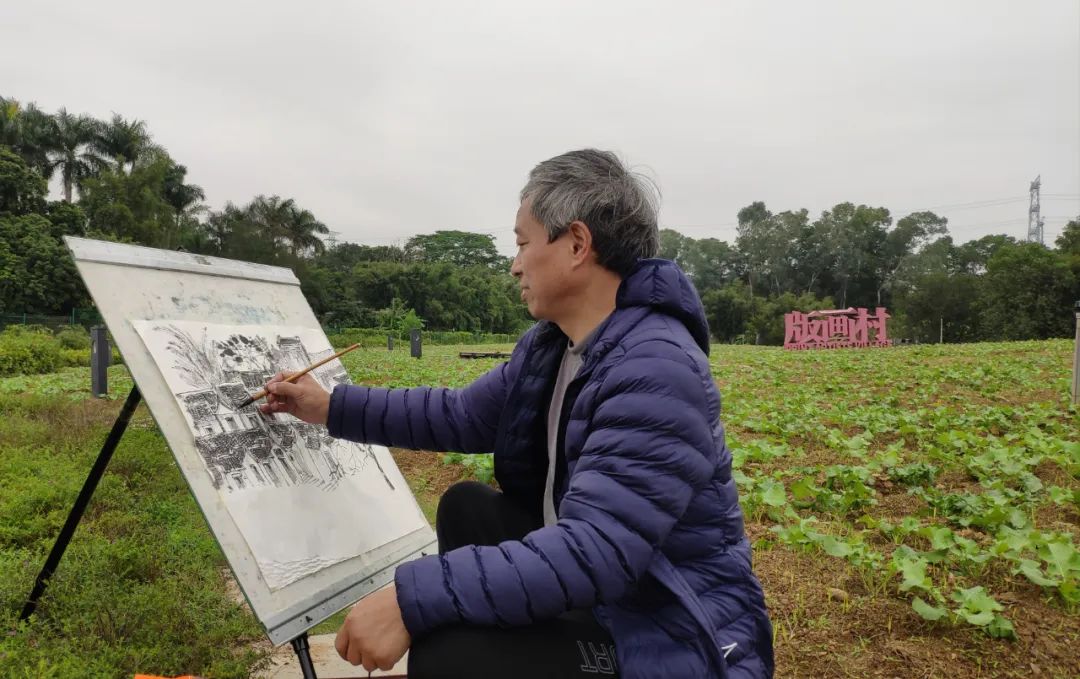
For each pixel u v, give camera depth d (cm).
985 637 235
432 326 5766
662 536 126
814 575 287
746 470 482
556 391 165
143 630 217
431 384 1148
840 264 7806
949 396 872
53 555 220
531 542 125
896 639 237
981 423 652
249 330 212
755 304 6425
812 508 396
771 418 711
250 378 199
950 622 242
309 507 185
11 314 3434
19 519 328
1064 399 799
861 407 769
